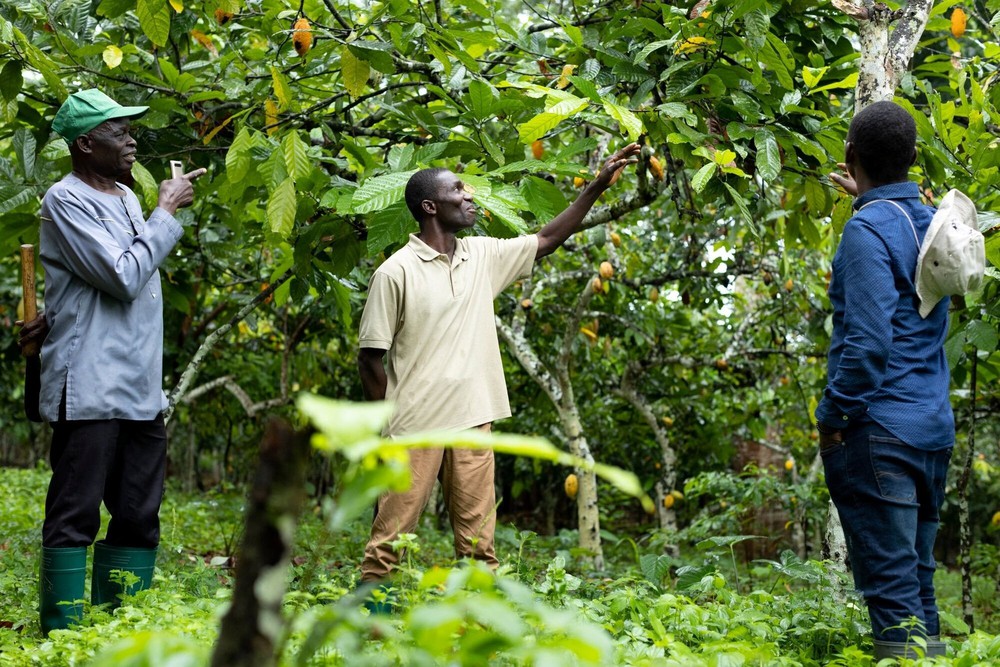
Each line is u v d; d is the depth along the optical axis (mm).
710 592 4246
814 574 3908
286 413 10523
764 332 9109
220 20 4609
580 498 7141
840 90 6059
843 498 3180
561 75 4555
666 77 4270
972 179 4336
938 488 3250
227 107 4816
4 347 9273
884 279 3041
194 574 4078
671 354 8891
